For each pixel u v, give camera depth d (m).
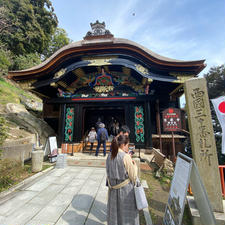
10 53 16.31
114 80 8.35
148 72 6.95
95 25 7.94
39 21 21.52
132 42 7.25
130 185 1.67
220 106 3.74
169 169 4.36
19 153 4.72
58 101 8.65
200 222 2.11
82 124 8.53
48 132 9.06
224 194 3.09
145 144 7.66
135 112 8.15
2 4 17.53
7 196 3.03
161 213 2.57
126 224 1.57
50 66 7.35
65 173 4.54
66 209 2.56
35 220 2.25
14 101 10.77
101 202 2.81
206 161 2.56
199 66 6.49
